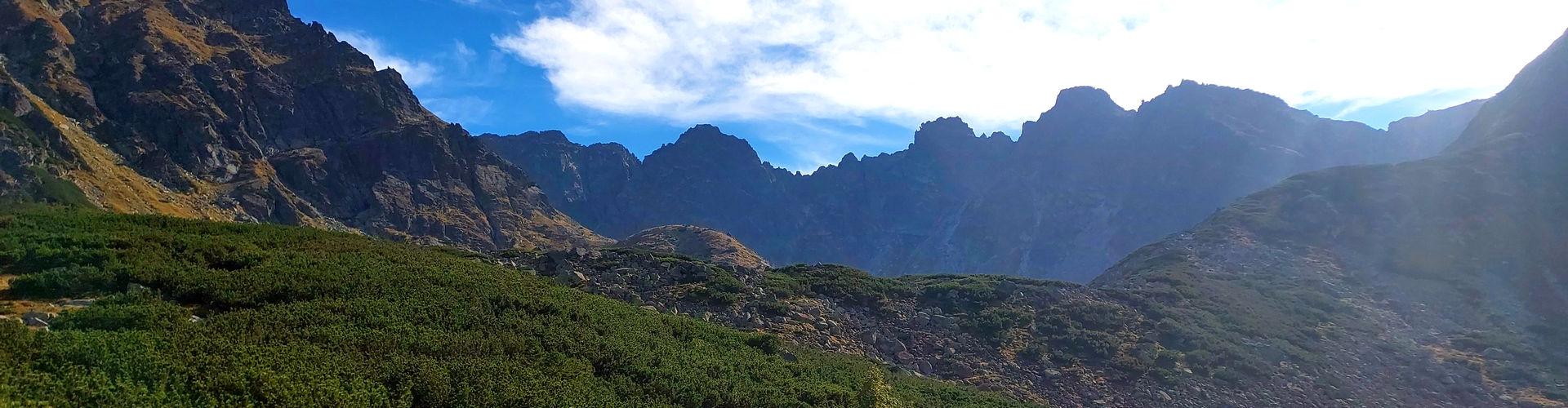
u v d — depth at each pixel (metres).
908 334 40.59
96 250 20.09
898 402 22.20
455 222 175.00
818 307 41.53
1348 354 44.25
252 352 14.17
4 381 10.78
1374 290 60.06
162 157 132.50
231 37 188.12
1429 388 40.31
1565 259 61.19
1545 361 44.59
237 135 155.38
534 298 23.45
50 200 92.81
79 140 121.25
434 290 21.70
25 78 132.38
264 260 21.75
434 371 15.10
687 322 28.19
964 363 37.59
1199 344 41.56
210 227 27.20
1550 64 91.19
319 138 179.50
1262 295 57.12
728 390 19.66
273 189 144.50
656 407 17.09
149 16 170.12
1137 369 37.53
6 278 17.95
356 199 166.25
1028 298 47.03
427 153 187.00
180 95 152.25
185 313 16.39
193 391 12.32
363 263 23.81
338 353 15.13
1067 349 40.00
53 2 155.50
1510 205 70.88
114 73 148.88
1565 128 81.94
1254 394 36.44
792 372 24.28
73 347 12.60
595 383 17.50
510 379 15.81
